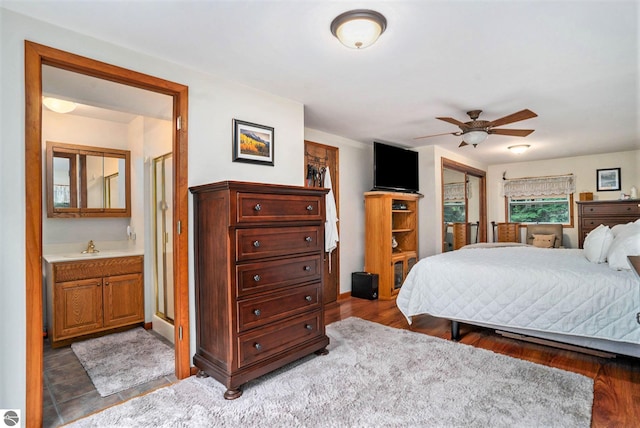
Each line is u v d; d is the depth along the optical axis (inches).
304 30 75.4
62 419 73.9
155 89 90.0
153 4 65.3
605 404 76.8
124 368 98.9
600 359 102.0
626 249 98.0
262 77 102.0
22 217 67.8
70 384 89.8
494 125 123.6
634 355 93.9
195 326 94.4
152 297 136.3
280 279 92.9
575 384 85.1
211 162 98.8
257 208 87.3
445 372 92.6
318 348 103.0
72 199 138.9
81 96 100.2
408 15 69.0
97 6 65.8
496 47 83.3
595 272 100.0
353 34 70.8
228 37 78.4
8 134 66.4
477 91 114.1
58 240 135.6
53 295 114.7
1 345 65.8
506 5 65.7
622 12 67.9
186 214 93.4
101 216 144.7
